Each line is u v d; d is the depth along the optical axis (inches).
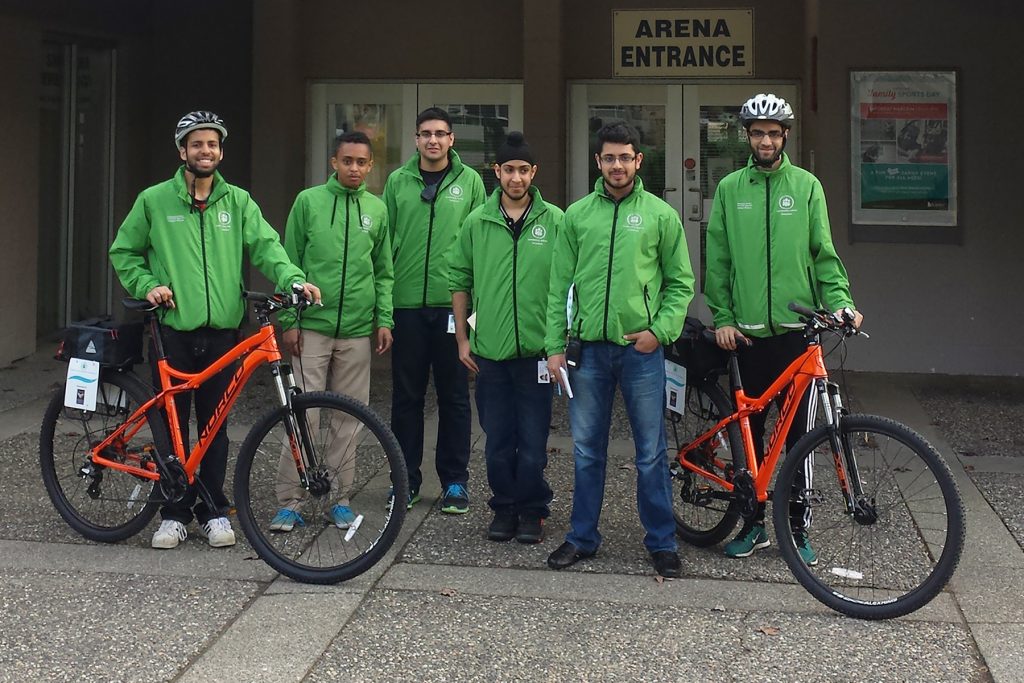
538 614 155.1
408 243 201.9
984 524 193.9
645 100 374.6
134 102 397.4
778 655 141.8
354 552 173.6
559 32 349.4
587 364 171.0
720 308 178.7
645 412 170.1
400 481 164.7
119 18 384.5
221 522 182.7
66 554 178.5
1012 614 154.1
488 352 183.2
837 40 323.0
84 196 390.6
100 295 399.2
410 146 380.8
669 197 377.4
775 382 169.8
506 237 181.9
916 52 319.9
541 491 186.9
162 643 145.3
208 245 178.7
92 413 185.5
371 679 135.0
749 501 171.6
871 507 157.3
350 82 380.2
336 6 374.6
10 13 330.3
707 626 151.0
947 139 321.1
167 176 407.5
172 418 177.8
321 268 190.4
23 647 143.9
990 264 322.0
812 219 172.9
